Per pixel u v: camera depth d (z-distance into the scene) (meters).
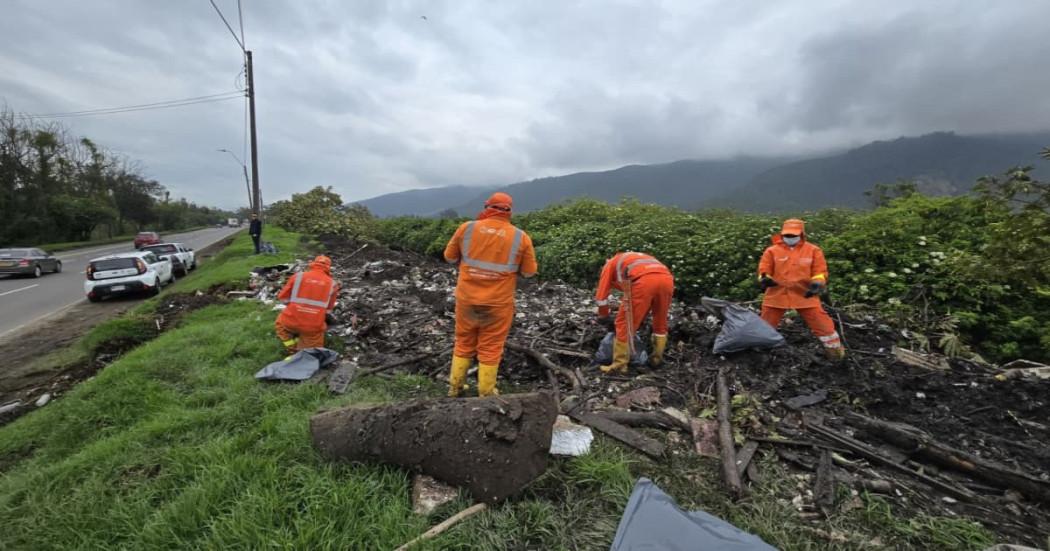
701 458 3.24
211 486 2.75
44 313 11.36
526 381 4.75
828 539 2.47
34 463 3.54
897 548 2.41
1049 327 4.94
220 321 7.15
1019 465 3.00
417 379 4.67
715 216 12.09
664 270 4.61
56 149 38.22
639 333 5.57
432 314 7.22
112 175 51.72
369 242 22.75
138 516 2.66
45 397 5.41
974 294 5.46
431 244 17.39
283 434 3.36
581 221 14.81
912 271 6.06
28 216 34.97
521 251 3.88
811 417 3.62
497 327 3.93
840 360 4.52
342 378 4.59
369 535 2.41
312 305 5.30
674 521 2.38
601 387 4.39
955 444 3.26
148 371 4.89
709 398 4.06
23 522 2.72
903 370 4.30
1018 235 4.02
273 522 2.51
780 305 4.77
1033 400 3.60
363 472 2.88
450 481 2.72
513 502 2.70
